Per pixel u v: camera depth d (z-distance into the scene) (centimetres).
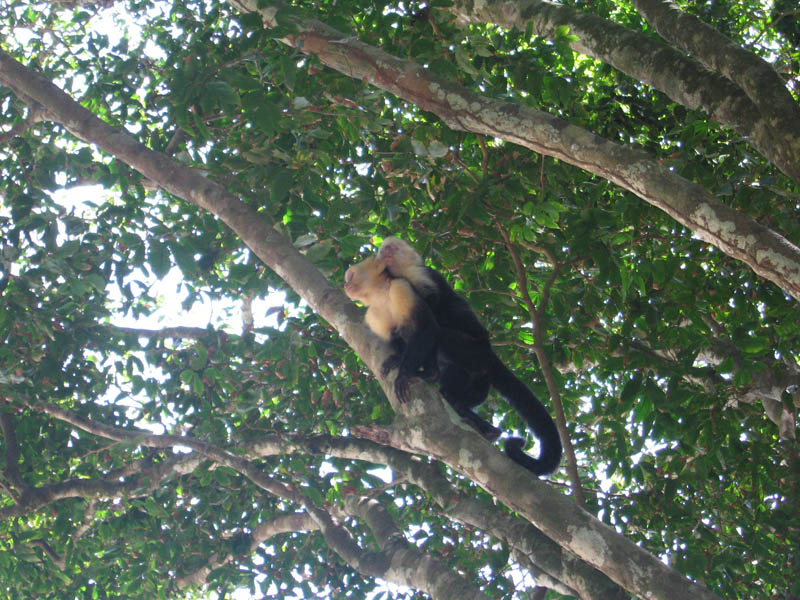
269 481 761
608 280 613
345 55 493
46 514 889
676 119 707
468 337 554
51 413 752
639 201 663
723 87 484
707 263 726
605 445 759
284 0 585
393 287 512
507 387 560
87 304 736
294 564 825
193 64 491
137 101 754
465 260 705
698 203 381
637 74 541
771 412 709
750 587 717
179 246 630
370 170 723
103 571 829
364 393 763
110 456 833
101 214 691
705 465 653
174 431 826
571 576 479
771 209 638
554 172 652
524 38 601
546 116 441
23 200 675
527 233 600
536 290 710
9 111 752
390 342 511
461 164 640
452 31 602
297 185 646
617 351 675
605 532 330
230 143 654
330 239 595
